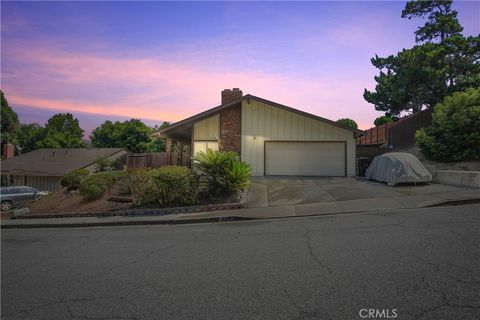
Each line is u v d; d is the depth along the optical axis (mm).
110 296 4422
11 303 4379
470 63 23875
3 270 6000
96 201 14961
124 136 47625
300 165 19188
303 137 19203
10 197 22766
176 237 8094
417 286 4039
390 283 4180
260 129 19484
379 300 3744
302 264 5172
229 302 3979
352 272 4652
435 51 22969
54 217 13391
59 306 4203
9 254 7348
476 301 3596
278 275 4762
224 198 12734
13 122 51094
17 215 14711
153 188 12555
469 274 4309
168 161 23984
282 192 13664
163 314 3787
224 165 13055
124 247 7359
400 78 25219
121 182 15320
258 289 4301
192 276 4984
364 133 18625
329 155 19062
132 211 12164
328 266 4977
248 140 19469
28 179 31328
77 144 51938
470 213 8203
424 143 17594
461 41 23391
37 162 33250
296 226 8305
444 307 3500
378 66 30156
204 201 12625
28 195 23656
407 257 5117
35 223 12047
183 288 4523
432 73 22984
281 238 7066
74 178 18344
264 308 3760
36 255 7129
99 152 34156
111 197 14477
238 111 19656
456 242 5762
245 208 11492
